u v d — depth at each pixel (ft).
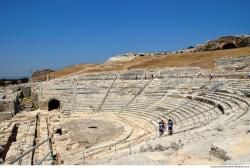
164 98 177.27
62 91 222.89
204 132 67.10
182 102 156.66
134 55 339.16
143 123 146.82
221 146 43.86
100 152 101.71
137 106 181.78
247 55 222.69
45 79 287.07
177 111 145.38
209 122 94.99
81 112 197.36
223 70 195.72
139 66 268.82
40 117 188.03
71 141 121.60
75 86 226.79
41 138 132.05
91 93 214.28
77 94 216.33
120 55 343.67
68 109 204.54
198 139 57.52
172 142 58.85
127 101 193.26
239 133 55.11
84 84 227.81
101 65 308.60
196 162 41.83
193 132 74.59
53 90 226.17
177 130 103.09
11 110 197.88
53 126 154.71
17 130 148.97
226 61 216.74
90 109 198.59
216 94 143.33
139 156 48.75
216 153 43.88
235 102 114.93
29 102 229.04
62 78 250.37
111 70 269.23
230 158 39.65
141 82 212.02
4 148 117.60
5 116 189.47
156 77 213.05
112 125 148.97
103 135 129.18
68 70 314.35
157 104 171.63
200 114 123.34
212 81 171.83
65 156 101.45
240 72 172.76
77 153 104.32
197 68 215.10
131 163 44.60
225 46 295.48
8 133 139.54
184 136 66.80
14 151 108.99
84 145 115.96
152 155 48.29
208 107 128.57
